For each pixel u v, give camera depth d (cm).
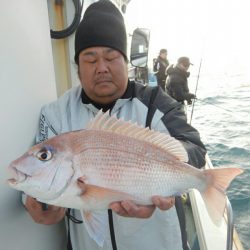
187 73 671
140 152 117
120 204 111
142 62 337
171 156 122
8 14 131
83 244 157
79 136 112
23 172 107
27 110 146
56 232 172
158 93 161
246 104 1002
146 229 149
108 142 114
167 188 119
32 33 152
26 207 134
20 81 140
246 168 592
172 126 150
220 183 126
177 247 153
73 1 223
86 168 110
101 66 144
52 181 107
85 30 145
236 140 723
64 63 232
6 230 125
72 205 110
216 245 217
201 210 249
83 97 160
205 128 800
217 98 1095
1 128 124
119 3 416
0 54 125
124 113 155
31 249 145
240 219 442
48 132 156
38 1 160
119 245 149
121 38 148
